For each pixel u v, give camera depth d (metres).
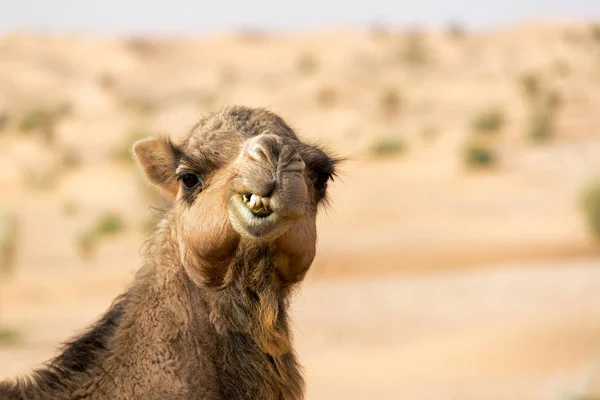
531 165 69.75
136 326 5.94
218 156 6.02
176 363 5.87
